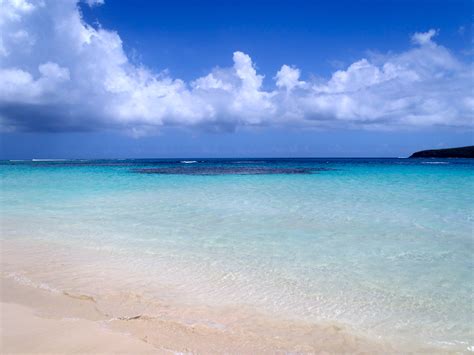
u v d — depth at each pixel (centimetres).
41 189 1923
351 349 421
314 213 1197
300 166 5203
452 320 482
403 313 501
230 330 457
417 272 649
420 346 427
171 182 2353
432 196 1591
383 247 802
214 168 4578
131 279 618
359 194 1678
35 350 396
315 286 589
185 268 671
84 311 501
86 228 989
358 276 631
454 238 873
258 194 1702
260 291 571
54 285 589
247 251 774
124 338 430
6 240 867
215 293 563
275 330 459
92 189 1925
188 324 469
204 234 920
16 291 566
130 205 1378
